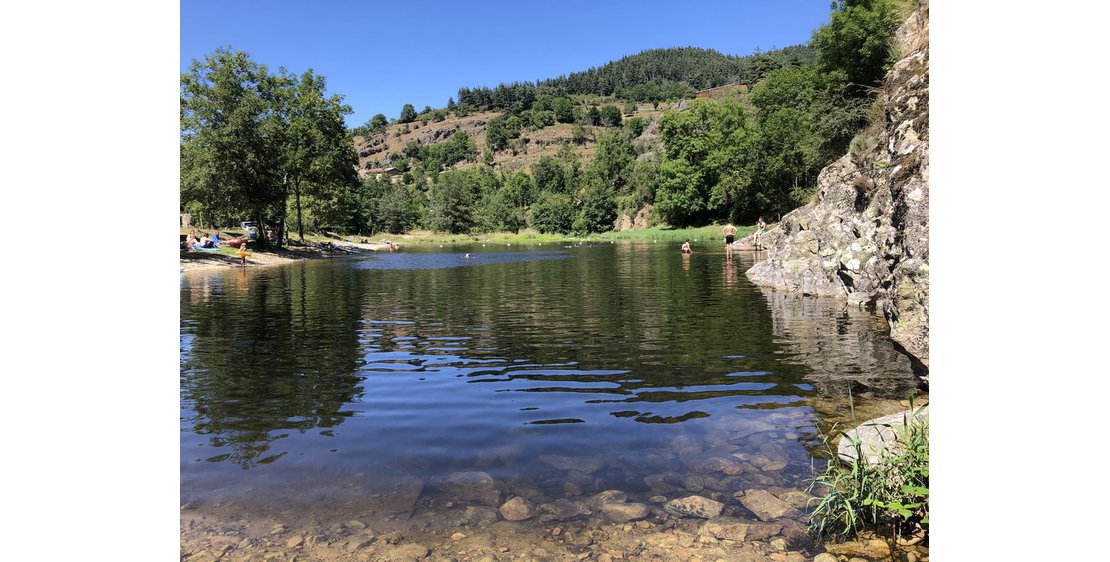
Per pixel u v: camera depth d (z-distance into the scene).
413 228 100.50
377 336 11.16
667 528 3.85
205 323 12.89
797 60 88.69
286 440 5.55
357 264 34.25
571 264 32.06
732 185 70.25
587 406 6.54
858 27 32.25
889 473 4.00
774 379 7.55
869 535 3.74
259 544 3.69
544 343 10.23
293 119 44.50
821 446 5.20
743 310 13.71
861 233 14.78
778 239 20.95
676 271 25.55
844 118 31.84
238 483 4.59
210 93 37.16
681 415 6.16
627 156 105.44
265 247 40.69
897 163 10.19
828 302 14.83
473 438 5.57
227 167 37.34
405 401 6.81
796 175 59.78
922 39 13.01
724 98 80.75
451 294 18.25
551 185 115.12
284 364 8.83
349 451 5.25
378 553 3.57
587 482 4.55
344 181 51.81
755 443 5.30
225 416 6.29
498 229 99.38
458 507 4.17
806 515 3.99
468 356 9.26
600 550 3.59
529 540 3.71
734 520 3.94
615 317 13.02
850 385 7.20
